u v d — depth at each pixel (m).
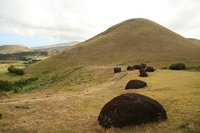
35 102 26.91
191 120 15.54
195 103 19.72
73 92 39.53
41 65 115.06
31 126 17.53
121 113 15.70
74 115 20.31
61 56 119.94
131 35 129.00
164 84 33.41
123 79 47.22
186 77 39.47
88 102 25.64
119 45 118.69
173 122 15.64
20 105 25.14
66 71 86.56
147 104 15.98
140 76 46.44
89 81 54.81
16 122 18.86
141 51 108.00
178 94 24.39
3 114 21.20
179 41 125.56
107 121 16.03
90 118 18.97
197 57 95.38
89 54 114.31
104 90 36.53
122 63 92.50
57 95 35.97
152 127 15.14
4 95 38.41
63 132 16.02
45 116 20.59
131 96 16.22
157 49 109.50
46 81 80.19
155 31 134.12
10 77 101.06
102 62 101.81
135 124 15.57
